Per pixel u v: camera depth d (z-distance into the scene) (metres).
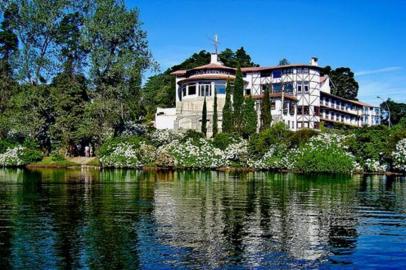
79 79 66.06
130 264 11.80
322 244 14.12
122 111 62.81
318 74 89.75
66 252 12.81
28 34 63.66
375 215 19.34
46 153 64.06
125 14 62.06
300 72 88.12
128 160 53.59
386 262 12.38
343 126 92.31
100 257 12.36
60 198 23.95
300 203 22.72
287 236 15.09
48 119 64.12
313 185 32.78
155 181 35.66
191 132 62.38
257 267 11.72
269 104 67.81
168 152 53.22
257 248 13.48
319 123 88.44
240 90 67.44
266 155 50.91
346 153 46.81
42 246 13.41
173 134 62.88
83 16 64.94
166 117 81.62
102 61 61.03
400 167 45.00
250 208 20.83
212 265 11.80
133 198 24.16
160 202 22.59
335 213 19.73
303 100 87.81
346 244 14.17
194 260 12.18
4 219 17.48
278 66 89.25
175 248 13.33
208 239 14.47
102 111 61.56
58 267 11.52
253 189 29.38
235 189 29.33
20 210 19.69
